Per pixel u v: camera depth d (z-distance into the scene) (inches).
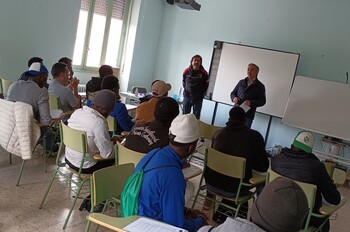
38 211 115.2
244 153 113.0
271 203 43.6
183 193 65.7
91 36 271.9
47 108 142.1
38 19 216.8
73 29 241.1
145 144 98.0
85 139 107.0
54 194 128.6
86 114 112.7
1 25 198.5
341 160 214.5
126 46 297.4
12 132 128.3
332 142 221.3
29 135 128.3
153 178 65.3
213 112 284.2
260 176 117.1
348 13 232.2
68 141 112.1
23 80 141.1
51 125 153.3
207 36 289.9
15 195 123.0
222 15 281.7
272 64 250.8
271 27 260.7
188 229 67.5
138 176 66.8
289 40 254.1
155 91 143.0
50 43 228.2
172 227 60.0
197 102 252.5
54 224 109.3
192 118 69.5
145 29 299.6
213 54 275.0
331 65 239.5
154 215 66.1
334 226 147.4
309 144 97.7
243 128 115.8
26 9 208.4
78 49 264.2
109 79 143.9
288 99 237.3
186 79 250.8
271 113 252.4
